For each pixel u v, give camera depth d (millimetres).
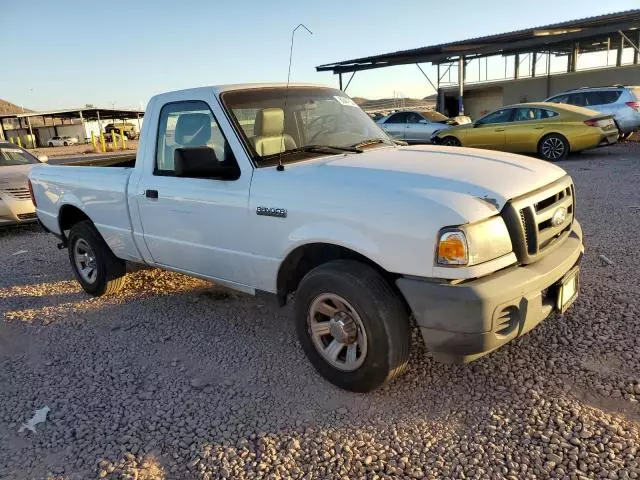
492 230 2787
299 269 3605
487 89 32250
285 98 4098
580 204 8016
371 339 2998
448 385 3291
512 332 2850
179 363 3832
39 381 3695
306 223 3211
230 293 5137
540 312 2992
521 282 2807
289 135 3932
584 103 15836
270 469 2684
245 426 3037
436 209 2742
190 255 4121
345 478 2592
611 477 2459
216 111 3756
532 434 2787
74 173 5168
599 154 14109
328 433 2922
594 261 5250
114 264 5133
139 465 2773
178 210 4051
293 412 3139
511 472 2541
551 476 2500
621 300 4258
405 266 2832
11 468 2816
